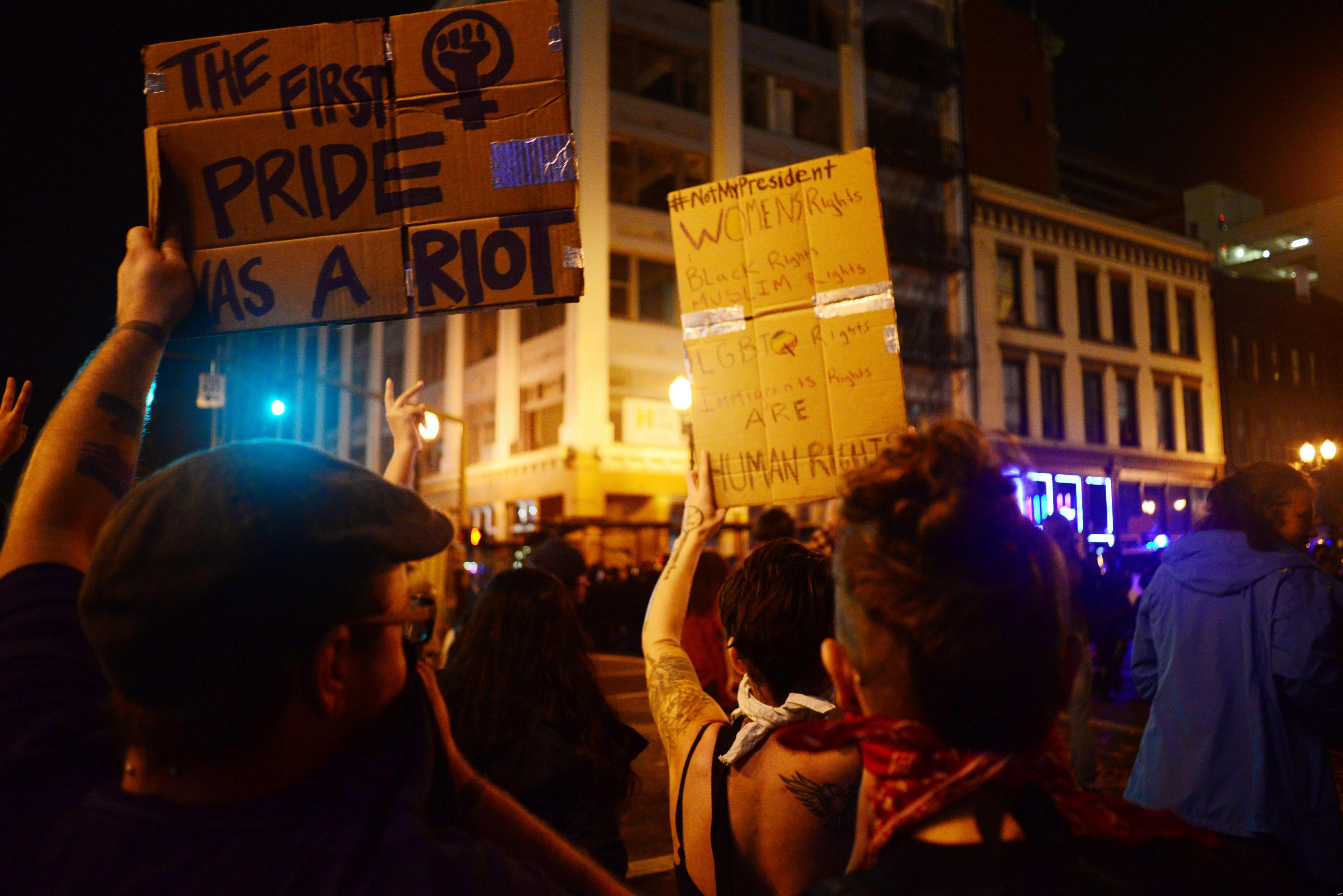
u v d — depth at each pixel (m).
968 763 0.82
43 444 1.19
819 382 2.09
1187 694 2.62
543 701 2.13
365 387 32.78
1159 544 10.23
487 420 25.27
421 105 1.84
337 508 0.81
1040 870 0.80
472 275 1.82
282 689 0.78
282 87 1.83
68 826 0.83
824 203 2.13
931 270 25.16
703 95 22.97
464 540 17.88
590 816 2.10
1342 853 2.39
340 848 0.77
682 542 2.08
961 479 0.84
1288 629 2.43
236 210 1.81
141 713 0.79
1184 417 29.12
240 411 17.64
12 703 0.95
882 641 0.86
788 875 1.54
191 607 0.74
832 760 1.55
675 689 1.83
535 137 1.83
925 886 0.81
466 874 0.78
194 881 0.76
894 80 25.84
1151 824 0.86
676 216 2.22
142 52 1.83
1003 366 26.05
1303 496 2.58
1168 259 29.45
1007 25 31.53
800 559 1.71
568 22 21.50
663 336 21.94
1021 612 0.82
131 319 1.44
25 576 1.06
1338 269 40.00
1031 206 26.86
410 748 0.88
